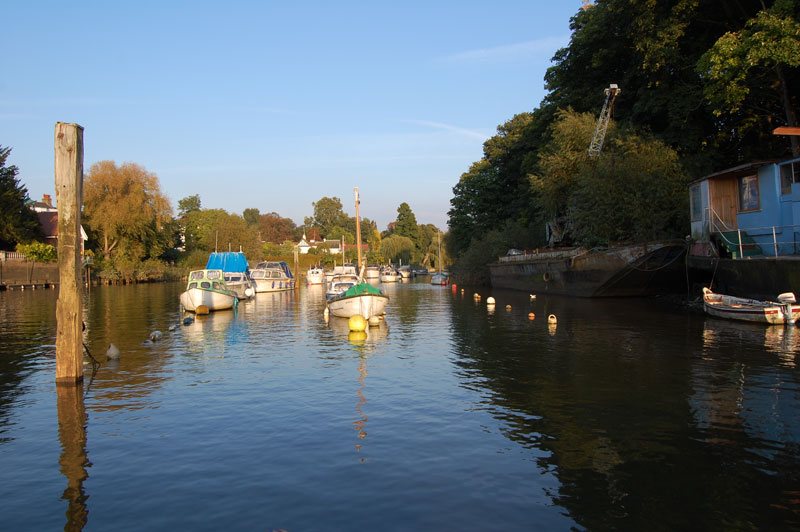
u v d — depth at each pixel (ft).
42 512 22.07
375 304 82.79
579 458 26.63
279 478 24.86
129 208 223.71
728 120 107.55
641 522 20.57
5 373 47.42
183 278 270.26
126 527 20.79
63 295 42.50
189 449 28.71
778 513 21.03
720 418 32.01
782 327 62.85
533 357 51.47
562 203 130.21
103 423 33.24
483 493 23.09
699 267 83.76
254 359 53.26
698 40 106.11
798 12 76.74
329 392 39.88
